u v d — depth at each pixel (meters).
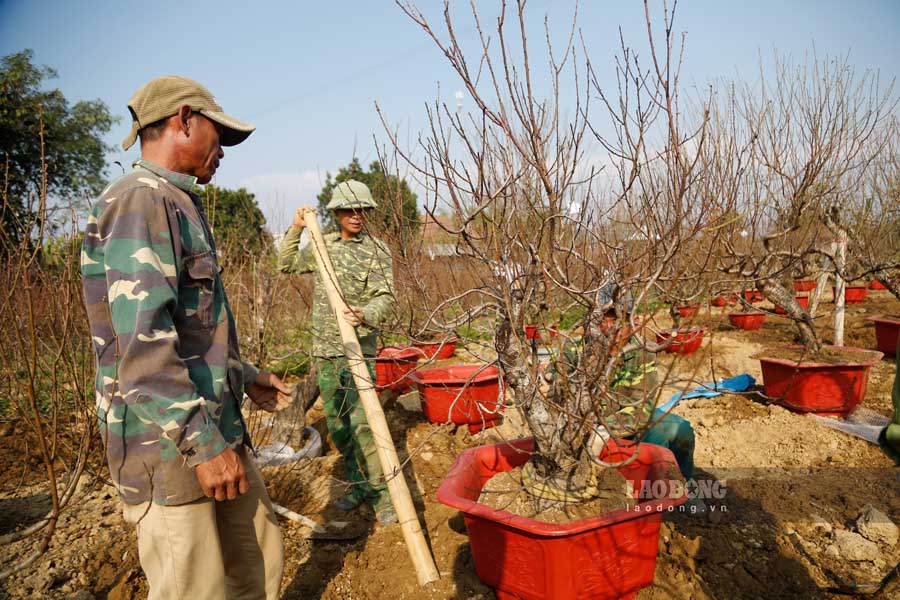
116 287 1.41
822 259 6.52
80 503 3.11
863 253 5.63
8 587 2.30
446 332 2.19
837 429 3.90
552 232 1.73
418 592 2.28
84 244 1.52
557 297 2.44
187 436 1.44
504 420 4.16
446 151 1.77
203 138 1.68
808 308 6.84
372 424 2.45
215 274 1.68
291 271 3.13
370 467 2.85
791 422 4.00
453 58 1.54
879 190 6.44
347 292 3.00
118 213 1.45
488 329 2.49
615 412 1.98
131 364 1.39
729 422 4.16
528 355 2.11
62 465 3.55
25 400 3.52
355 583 2.38
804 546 2.54
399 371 4.46
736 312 7.83
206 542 1.60
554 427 2.10
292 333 5.79
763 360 4.40
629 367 2.48
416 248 2.48
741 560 2.40
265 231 4.94
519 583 2.02
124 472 1.53
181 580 1.57
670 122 1.57
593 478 2.25
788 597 2.18
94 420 2.31
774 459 3.57
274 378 2.06
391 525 2.81
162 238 1.48
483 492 2.25
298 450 3.75
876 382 5.08
